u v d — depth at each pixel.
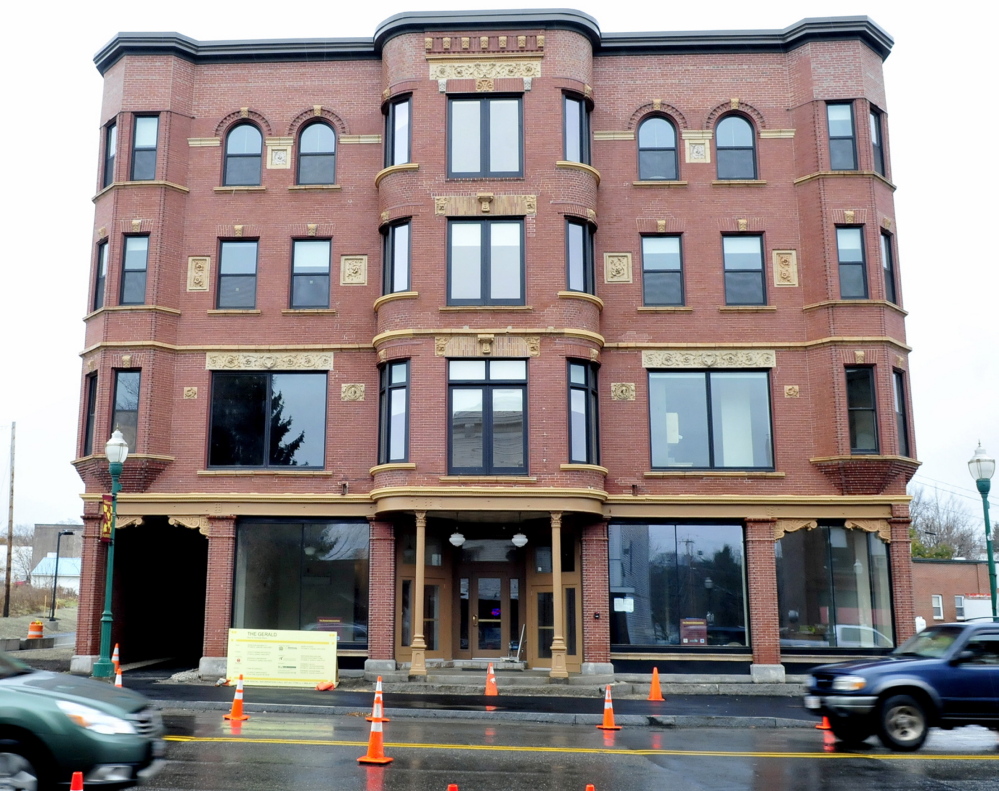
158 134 26.00
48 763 9.30
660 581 24.38
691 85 26.34
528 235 24.17
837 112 25.86
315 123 26.69
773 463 24.77
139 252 25.62
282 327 25.50
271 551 24.77
